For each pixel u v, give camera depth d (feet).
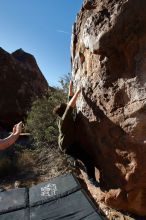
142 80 15.01
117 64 15.93
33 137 31.50
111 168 16.98
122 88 15.61
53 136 28.99
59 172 25.02
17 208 8.07
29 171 26.89
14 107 41.24
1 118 40.88
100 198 18.40
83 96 17.52
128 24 15.15
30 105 42.86
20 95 42.39
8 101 41.27
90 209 7.81
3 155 30.12
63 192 8.34
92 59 17.40
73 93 20.07
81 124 17.99
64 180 8.73
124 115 15.46
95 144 17.62
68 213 7.77
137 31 15.17
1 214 7.91
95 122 16.81
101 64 16.51
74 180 8.65
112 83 16.12
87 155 18.51
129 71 15.56
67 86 33.12
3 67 42.50
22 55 49.29
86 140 18.17
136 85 15.08
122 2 15.28
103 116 16.44
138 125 14.85
